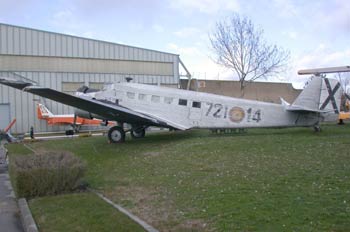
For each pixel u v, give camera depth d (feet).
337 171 26.78
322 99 56.90
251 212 18.44
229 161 33.40
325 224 16.25
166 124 53.26
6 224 19.79
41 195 24.08
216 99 55.57
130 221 18.02
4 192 27.35
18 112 99.71
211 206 19.97
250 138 48.93
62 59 104.83
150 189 25.31
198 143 45.80
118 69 112.37
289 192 21.85
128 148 47.06
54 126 102.58
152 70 117.80
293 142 42.83
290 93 169.48
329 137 47.37
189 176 28.25
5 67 97.91
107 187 26.50
